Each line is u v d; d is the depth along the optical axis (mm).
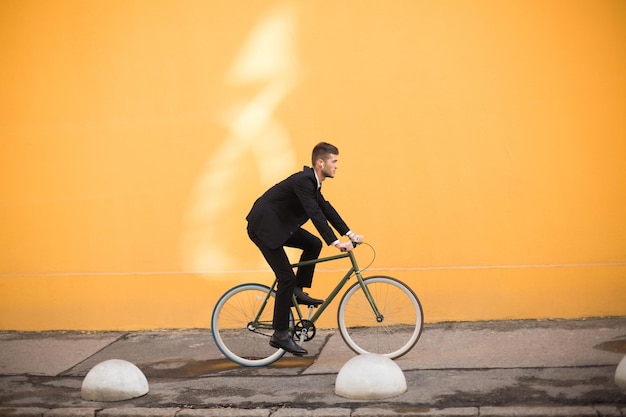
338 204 8023
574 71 7656
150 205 8352
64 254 8500
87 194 8445
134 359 7332
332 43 8000
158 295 8344
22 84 8508
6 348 7895
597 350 6637
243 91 8172
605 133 7633
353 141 7996
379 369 5859
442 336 7391
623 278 7656
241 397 6070
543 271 7758
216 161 8234
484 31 7766
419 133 7895
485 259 7840
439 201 7887
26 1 8461
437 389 5938
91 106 8406
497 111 7777
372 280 6938
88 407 6004
